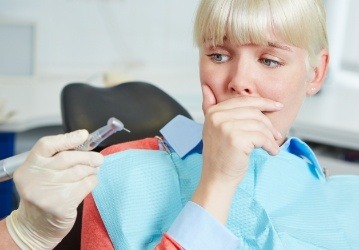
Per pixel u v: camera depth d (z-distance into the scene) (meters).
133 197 0.99
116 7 2.66
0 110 2.06
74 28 2.64
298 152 1.15
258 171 1.04
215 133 0.85
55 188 0.80
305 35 0.94
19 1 2.56
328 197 1.09
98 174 1.03
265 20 0.89
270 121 0.90
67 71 2.65
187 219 0.86
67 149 0.81
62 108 1.33
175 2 2.71
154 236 0.97
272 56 0.92
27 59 2.50
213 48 0.94
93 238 0.99
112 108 1.36
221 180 0.86
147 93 1.42
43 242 0.86
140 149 1.09
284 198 1.04
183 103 2.28
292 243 0.98
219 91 0.95
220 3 0.91
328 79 2.58
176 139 1.08
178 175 1.04
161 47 2.75
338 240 1.02
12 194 2.16
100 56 2.70
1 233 0.86
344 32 2.54
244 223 0.98
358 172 2.03
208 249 0.85
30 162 0.81
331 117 2.13
